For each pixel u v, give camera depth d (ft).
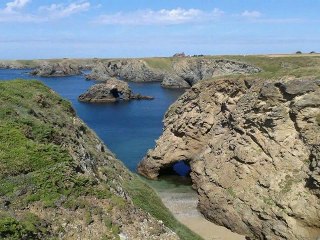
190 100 191.72
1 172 61.72
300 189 125.49
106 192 65.21
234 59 495.41
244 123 152.05
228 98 172.65
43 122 86.22
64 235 55.52
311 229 120.47
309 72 145.38
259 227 128.57
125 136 253.44
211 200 144.05
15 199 57.62
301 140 134.41
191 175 171.12
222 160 152.97
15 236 49.44
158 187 172.55
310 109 134.51
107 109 366.63
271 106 144.36
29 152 67.46
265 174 136.98
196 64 537.24
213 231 133.90
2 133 70.85
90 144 102.47
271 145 139.44
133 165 196.95
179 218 142.31
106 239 57.11
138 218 62.80
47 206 58.18
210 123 181.57
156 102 411.34
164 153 186.91
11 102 87.71
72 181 64.18
